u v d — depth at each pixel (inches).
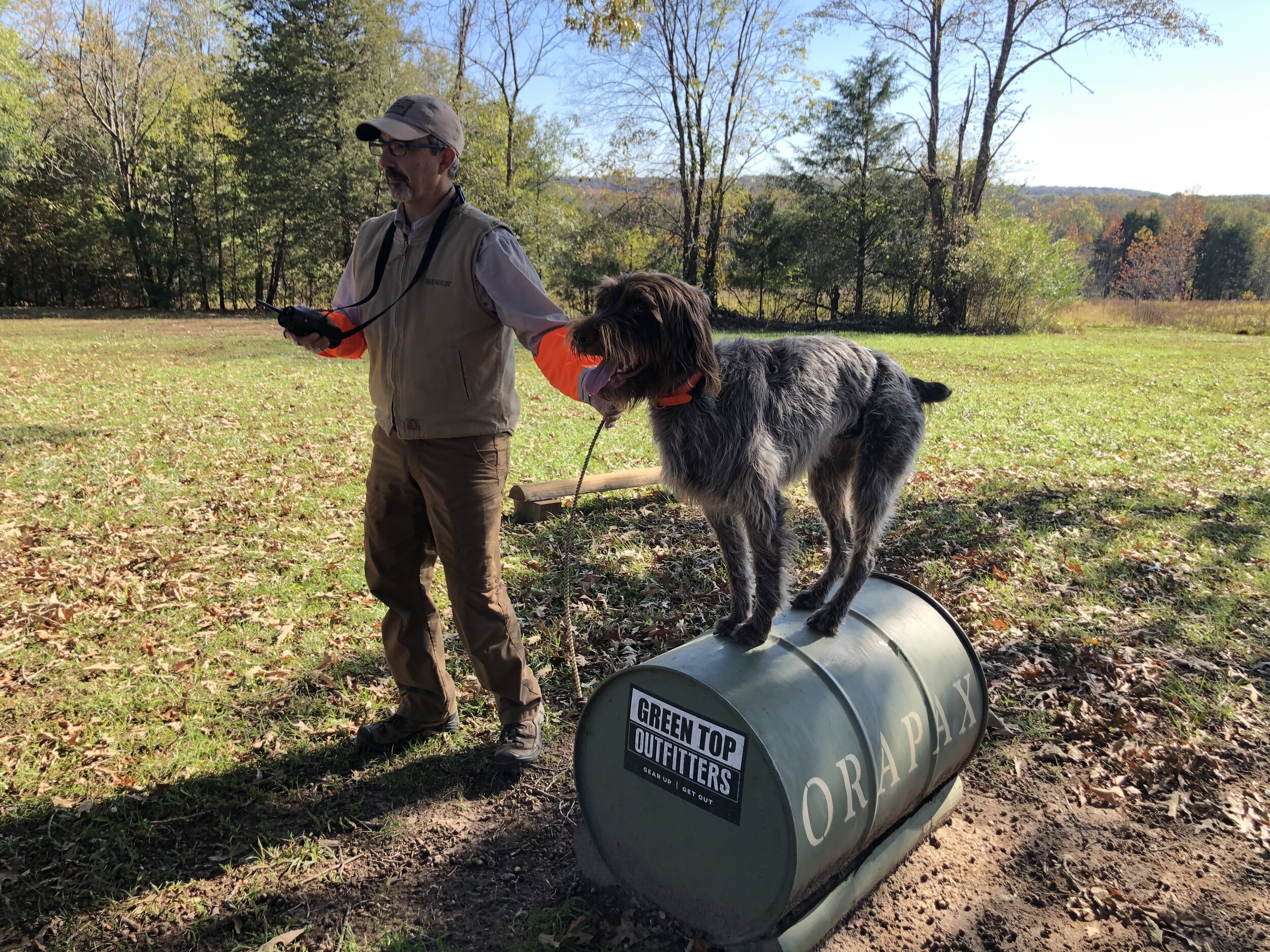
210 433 408.8
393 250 129.6
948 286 1334.9
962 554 259.8
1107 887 122.7
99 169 1617.9
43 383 549.3
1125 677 182.7
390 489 136.3
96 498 297.0
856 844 108.4
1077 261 1472.7
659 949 110.5
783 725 100.4
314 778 146.6
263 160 1369.3
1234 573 240.8
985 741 161.3
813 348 144.6
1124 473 358.6
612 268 1424.7
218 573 235.3
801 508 312.7
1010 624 209.8
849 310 1579.7
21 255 1601.9
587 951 110.3
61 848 127.6
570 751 155.6
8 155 1402.6
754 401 128.2
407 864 126.4
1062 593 228.8
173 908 117.2
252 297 1830.7
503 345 132.6
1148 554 256.1
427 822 135.9
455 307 124.9
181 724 161.3
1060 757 156.1
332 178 1352.1
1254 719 167.8
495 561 138.6
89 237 1582.2
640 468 353.7
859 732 107.0
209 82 1614.2
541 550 257.6
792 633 122.6
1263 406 534.9
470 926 114.4
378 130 117.0
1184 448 407.5
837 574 158.1
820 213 1498.5
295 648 193.3
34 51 1539.1
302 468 346.0
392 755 153.0
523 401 545.6
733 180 1475.1
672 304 113.8
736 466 124.3
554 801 141.4
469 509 132.0
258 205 1434.5
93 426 414.9
